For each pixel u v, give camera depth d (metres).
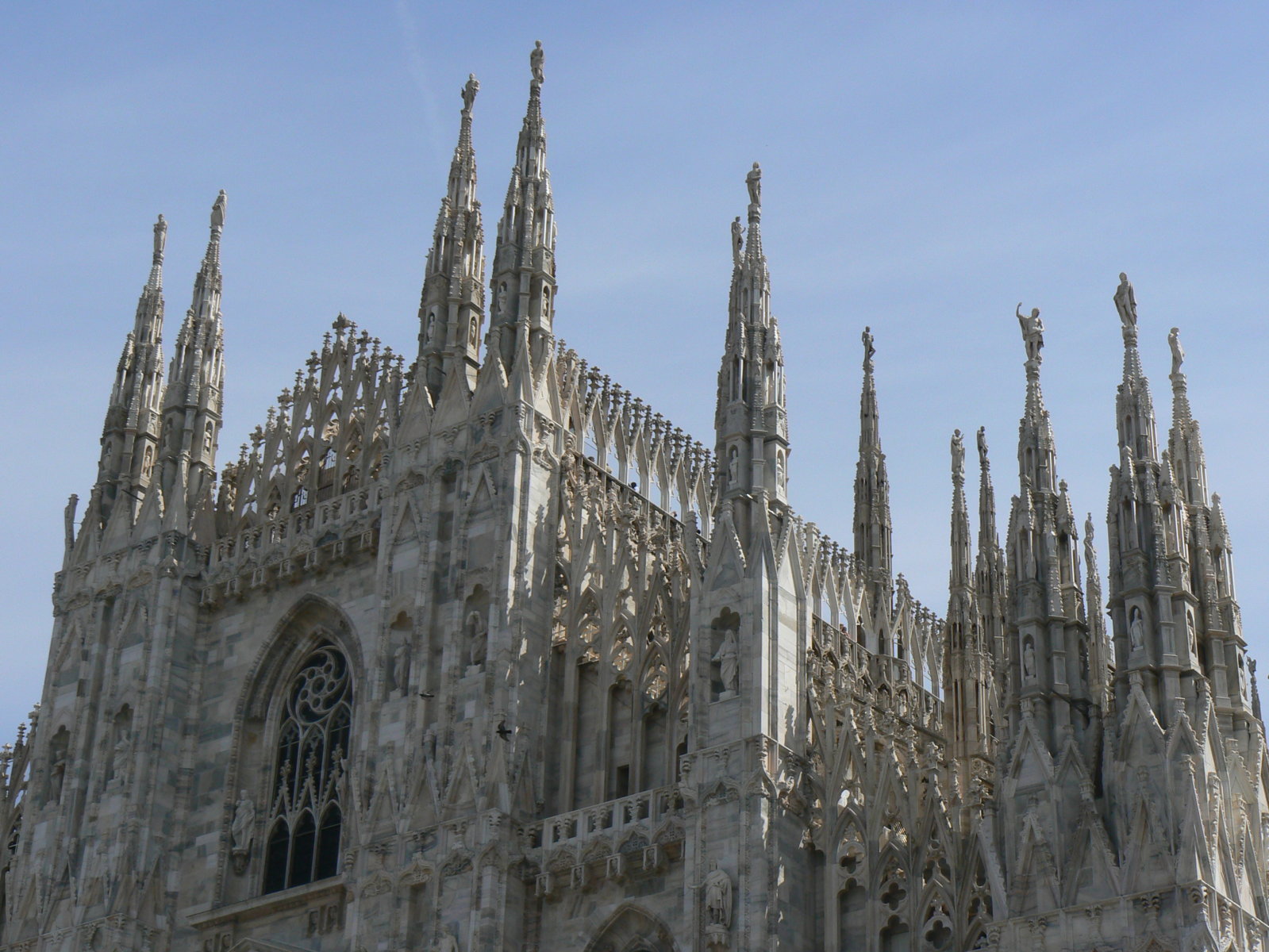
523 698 51.50
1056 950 41.28
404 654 53.84
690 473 60.59
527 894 49.66
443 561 54.31
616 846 48.66
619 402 58.84
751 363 52.19
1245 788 42.88
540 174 59.25
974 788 54.38
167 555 60.16
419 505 55.41
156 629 59.00
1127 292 47.56
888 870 46.53
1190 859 40.47
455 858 49.69
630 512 56.12
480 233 60.28
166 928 55.75
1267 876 42.34
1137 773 42.06
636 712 51.38
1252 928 41.12
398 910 50.09
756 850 45.66
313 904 53.19
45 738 59.94
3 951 56.66
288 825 56.16
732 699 47.62
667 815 48.12
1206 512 45.69
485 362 56.31
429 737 51.84
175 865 56.66
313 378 62.47
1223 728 43.38
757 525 49.66
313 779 56.38
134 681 58.59
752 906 45.16
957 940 44.56
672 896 47.62
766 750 46.66
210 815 57.03
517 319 56.84
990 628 58.34
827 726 48.59
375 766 52.78
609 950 48.47
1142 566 44.31
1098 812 42.41
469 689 52.00
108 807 57.06
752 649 47.88
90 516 62.94
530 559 53.19
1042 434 47.00
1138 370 46.56
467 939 48.56
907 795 46.91
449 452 55.44
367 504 57.75
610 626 52.59
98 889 55.69
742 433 51.06
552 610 53.44
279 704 58.09
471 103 62.78
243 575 59.34
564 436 55.81
